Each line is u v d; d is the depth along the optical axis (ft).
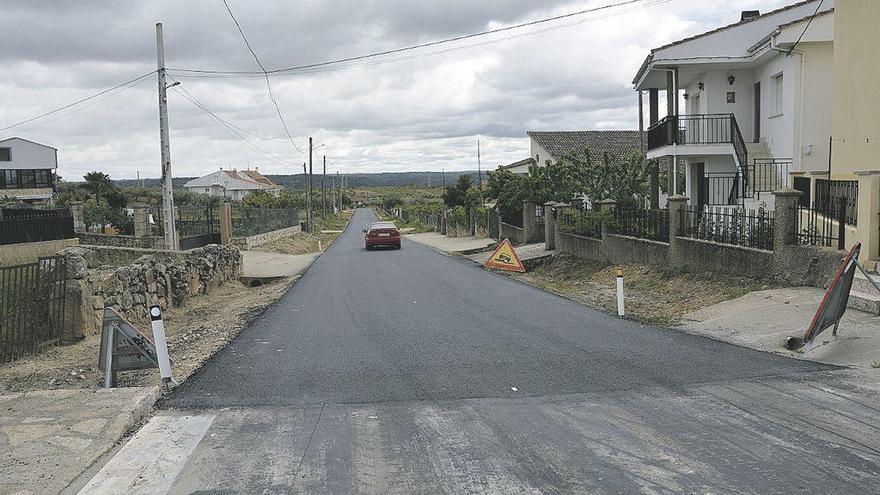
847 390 23.91
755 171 67.97
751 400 23.17
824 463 17.47
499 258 80.23
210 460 19.01
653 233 60.49
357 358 32.09
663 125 78.13
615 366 28.84
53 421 21.75
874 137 47.96
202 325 46.09
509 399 24.40
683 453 18.48
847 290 30.27
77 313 37.19
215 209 138.00
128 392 24.84
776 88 69.72
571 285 63.31
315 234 198.39
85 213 131.95
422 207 291.58
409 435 20.74
